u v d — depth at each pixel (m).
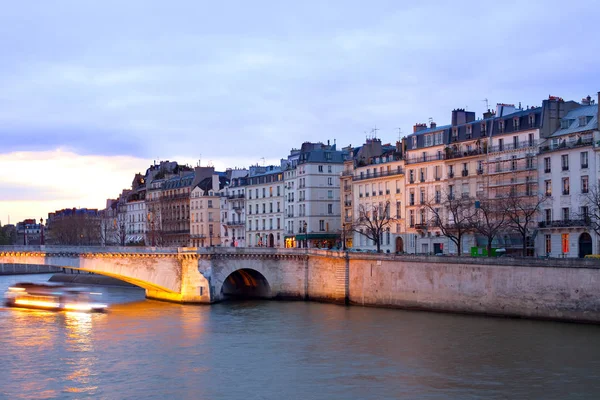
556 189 109.94
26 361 71.56
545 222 110.56
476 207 115.12
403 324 90.44
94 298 121.06
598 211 99.94
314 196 160.12
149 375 65.75
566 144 108.94
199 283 118.19
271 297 125.00
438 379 62.44
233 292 137.12
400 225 139.50
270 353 74.06
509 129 119.19
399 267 108.25
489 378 62.34
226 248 120.62
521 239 114.38
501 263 94.44
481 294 96.88
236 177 192.12
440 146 131.50
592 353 70.19
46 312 108.38
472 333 82.06
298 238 161.75
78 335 85.50
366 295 113.44
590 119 108.31
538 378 61.97
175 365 69.38
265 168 187.38
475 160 124.44
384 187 144.25
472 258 98.00
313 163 160.12
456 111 131.25
